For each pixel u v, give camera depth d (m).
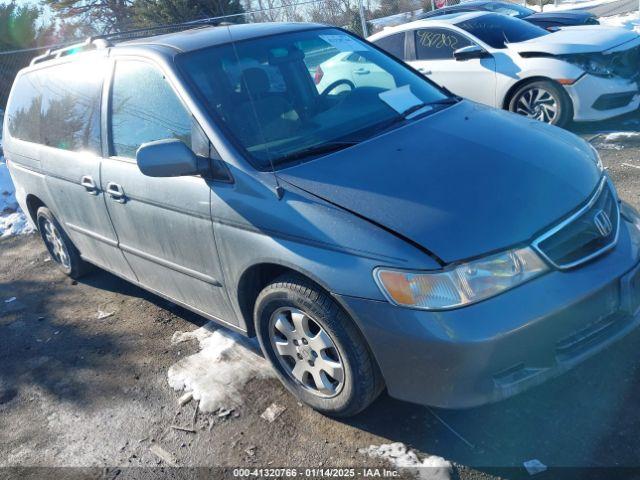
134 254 3.93
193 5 18.78
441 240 2.51
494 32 7.67
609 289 2.64
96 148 3.99
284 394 3.32
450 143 3.12
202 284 3.46
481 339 2.41
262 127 3.26
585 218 2.70
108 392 3.67
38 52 13.79
